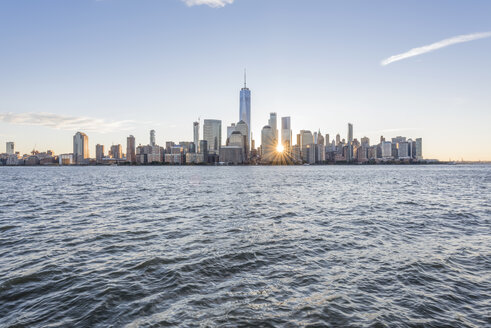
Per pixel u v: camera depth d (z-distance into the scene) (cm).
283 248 1719
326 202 3825
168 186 6775
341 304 1045
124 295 1108
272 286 1197
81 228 2245
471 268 1406
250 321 930
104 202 3797
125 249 1698
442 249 1716
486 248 1736
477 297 1106
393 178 10519
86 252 1644
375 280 1261
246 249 1695
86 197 4372
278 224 2406
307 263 1470
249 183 7944
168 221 2530
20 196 4444
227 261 1491
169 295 1111
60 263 1460
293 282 1238
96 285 1197
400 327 904
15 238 1944
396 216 2781
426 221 2538
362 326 907
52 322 929
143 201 3909
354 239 1930
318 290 1160
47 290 1154
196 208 3284
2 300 1074
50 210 3119
